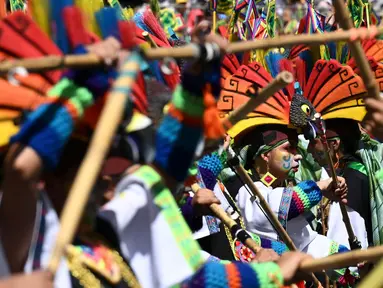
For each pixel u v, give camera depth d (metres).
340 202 7.76
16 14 3.89
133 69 3.39
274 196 7.24
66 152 3.81
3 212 3.46
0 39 3.87
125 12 6.91
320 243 7.51
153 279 3.95
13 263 3.55
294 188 7.27
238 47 3.86
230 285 4.01
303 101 7.46
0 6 4.68
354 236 7.80
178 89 3.99
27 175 3.38
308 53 8.04
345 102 7.80
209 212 6.17
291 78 4.39
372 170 8.50
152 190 3.96
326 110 7.86
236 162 6.57
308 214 7.58
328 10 12.88
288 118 7.35
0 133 3.85
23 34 3.88
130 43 3.52
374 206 8.42
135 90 4.19
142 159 4.12
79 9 3.78
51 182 3.83
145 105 4.28
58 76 3.96
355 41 4.14
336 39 4.06
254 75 6.85
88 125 3.78
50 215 3.65
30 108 3.88
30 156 3.38
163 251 3.91
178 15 11.55
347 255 4.10
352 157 8.55
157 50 3.61
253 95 4.56
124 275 3.93
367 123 4.46
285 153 7.36
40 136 3.40
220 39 3.81
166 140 4.06
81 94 3.53
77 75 3.56
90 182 3.13
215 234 6.89
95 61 3.46
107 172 4.07
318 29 8.72
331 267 4.19
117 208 3.91
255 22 8.37
